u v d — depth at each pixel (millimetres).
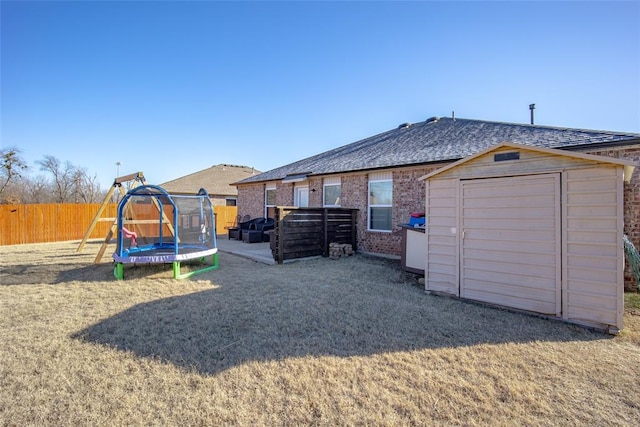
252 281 6684
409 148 11336
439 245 5891
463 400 2654
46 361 3295
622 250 4102
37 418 2416
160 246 9312
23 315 4695
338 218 10398
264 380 2955
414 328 4250
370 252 10742
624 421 2408
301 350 3576
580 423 2385
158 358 3369
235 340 3834
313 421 2387
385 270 7902
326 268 8125
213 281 6699
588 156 4250
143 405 2574
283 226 8859
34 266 8438
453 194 5711
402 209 9906
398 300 5496
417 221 7508
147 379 2969
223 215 19969
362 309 4980
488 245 5273
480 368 3191
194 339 3846
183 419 2410
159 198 9602
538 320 4594
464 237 5551
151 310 4871
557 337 3998
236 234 15133
